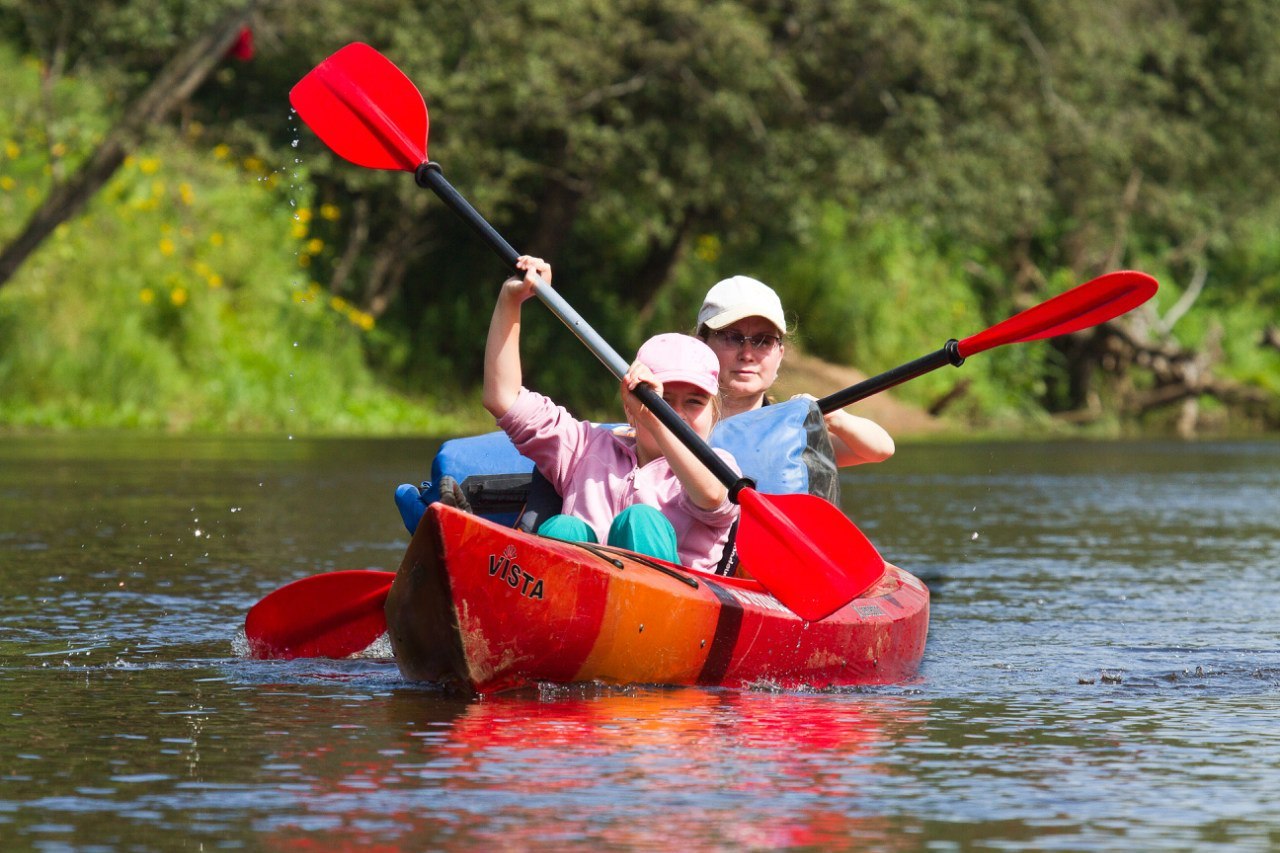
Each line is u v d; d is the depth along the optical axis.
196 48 53.59
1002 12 82.12
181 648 16.50
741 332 18.16
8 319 63.91
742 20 73.06
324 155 71.44
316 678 14.77
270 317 69.94
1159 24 97.19
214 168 69.00
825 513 15.04
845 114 79.19
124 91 69.75
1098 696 14.31
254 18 64.06
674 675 14.37
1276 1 99.44
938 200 76.94
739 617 14.52
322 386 70.50
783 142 75.19
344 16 69.50
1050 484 43.41
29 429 62.28
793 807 10.16
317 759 11.38
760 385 18.30
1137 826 9.80
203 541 26.58
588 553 14.00
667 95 75.69
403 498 17.44
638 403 15.88
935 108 76.44
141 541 26.47
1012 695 14.38
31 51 72.62
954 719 13.13
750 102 75.06
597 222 84.06
